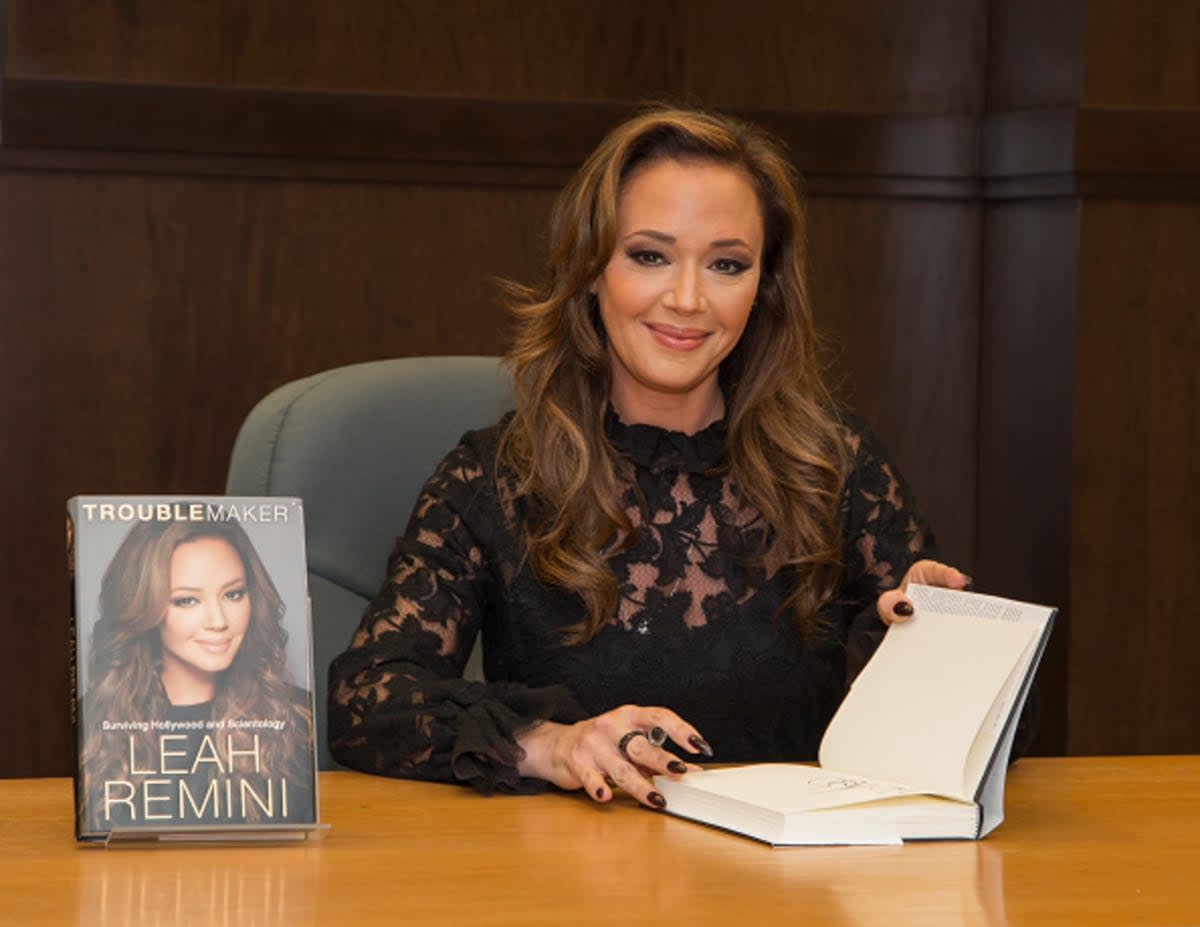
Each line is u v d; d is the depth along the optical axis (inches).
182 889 52.6
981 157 153.9
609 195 78.5
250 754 58.2
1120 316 146.2
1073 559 146.8
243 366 140.0
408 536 83.4
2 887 52.6
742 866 55.7
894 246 154.2
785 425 84.5
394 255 142.6
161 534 58.8
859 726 64.8
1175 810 65.1
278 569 59.5
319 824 58.2
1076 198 144.6
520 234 145.0
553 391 83.4
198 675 58.2
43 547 136.6
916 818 59.2
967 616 64.9
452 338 144.3
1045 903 52.0
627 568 82.9
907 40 152.2
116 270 136.9
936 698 62.9
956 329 156.3
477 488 84.0
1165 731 149.8
